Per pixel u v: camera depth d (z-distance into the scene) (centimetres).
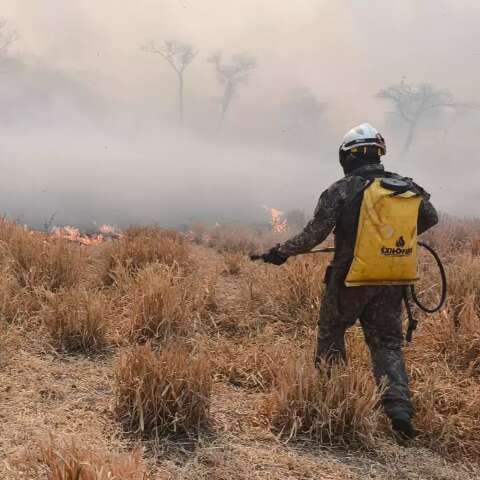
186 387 320
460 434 329
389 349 339
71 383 365
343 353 359
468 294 502
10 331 426
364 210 320
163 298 462
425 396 355
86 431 305
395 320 341
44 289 506
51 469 246
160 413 314
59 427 306
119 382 332
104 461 246
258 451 302
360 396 325
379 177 329
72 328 424
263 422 331
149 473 266
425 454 315
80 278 572
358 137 340
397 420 316
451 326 446
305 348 437
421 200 335
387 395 325
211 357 412
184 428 311
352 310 339
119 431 309
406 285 338
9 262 550
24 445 284
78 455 244
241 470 283
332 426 317
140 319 452
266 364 396
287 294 524
